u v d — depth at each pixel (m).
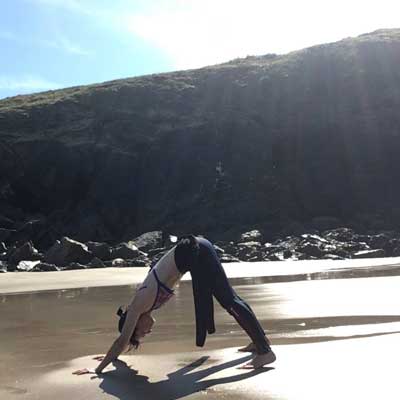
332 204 37.31
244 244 27.92
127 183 39.97
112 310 9.25
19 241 33.84
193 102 46.03
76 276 17.05
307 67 47.31
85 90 50.25
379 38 49.78
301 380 4.26
